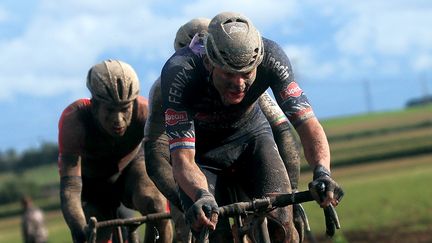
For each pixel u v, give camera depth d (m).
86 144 8.67
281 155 7.19
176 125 6.15
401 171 41.81
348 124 89.44
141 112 8.69
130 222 7.58
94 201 9.24
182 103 6.20
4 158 85.19
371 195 28.25
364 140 68.31
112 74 8.45
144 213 8.52
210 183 6.73
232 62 5.80
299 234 6.66
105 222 7.52
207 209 5.51
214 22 5.92
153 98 7.34
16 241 28.92
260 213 5.83
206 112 6.57
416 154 53.41
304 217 6.23
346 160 53.47
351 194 29.70
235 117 6.68
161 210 8.45
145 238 8.44
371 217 22.09
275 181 6.63
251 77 5.96
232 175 6.94
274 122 7.27
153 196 8.53
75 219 8.26
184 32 7.88
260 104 7.27
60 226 33.34
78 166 8.64
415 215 21.41
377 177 38.84
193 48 6.32
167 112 6.20
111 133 8.52
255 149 6.82
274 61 6.28
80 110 8.70
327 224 5.65
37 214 23.56
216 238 6.11
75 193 8.50
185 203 6.15
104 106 8.46
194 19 7.95
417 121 81.69
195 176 5.94
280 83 6.29
